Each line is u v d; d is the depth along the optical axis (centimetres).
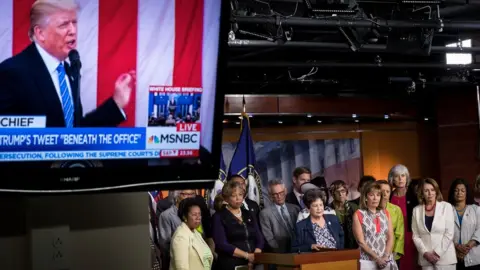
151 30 285
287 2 839
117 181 279
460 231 761
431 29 829
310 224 639
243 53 1016
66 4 269
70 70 270
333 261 443
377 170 1372
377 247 677
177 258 566
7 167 260
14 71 261
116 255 287
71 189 270
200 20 294
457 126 1345
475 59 1124
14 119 261
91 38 273
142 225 295
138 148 283
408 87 1115
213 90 298
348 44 833
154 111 286
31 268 266
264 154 1309
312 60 1080
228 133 1277
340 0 795
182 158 292
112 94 278
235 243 613
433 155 1400
